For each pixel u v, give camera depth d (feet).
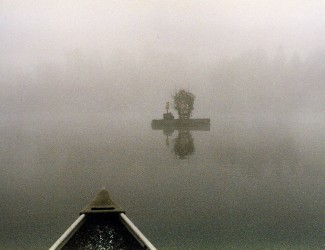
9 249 41.24
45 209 60.08
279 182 80.94
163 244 42.91
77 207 61.57
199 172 91.50
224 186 76.79
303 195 69.51
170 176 87.04
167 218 54.39
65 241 28.27
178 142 152.25
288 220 53.21
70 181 82.53
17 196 68.80
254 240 44.45
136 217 54.75
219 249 40.83
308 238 45.27
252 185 77.92
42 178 85.92
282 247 41.78
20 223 52.19
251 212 58.08
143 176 87.10
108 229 31.99
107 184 79.10
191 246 42.11
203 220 52.80
